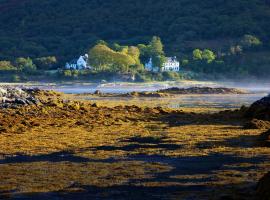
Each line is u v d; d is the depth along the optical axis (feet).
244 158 155.74
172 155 162.71
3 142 188.96
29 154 165.89
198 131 221.05
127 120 267.59
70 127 235.61
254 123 231.91
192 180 127.95
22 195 115.85
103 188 121.39
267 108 270.46
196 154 163.84
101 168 142.82
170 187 121.60
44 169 141.69
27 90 512.22
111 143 188.55
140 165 146.72
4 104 296.30
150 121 265.54
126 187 122.11
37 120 255.29
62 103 327.47
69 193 117.29
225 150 170.50
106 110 316.19
